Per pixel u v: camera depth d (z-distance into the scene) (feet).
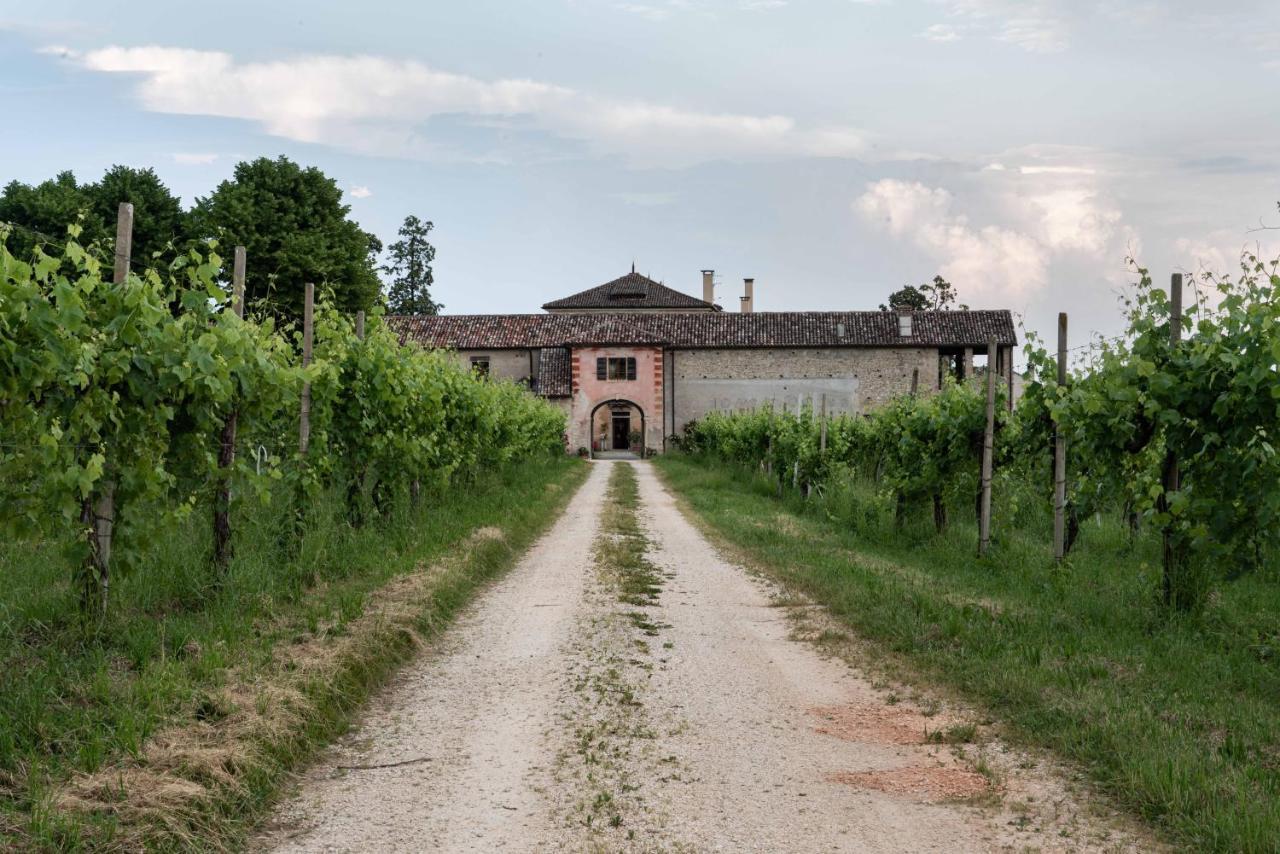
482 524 42.57
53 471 18.16
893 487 45.21
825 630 25.52
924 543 41.73
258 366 24.08
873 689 20.21
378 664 20.59
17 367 16.49
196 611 21.95
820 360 152.25
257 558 25.68
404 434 37.63
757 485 76.23
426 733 17.15
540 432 97.35
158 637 19.06
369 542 32.40
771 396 152.35
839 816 13.57
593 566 36.52
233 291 25.53
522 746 16.44
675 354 153.99
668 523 53.11
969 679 20.15
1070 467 33.14
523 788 14.56
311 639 20.81
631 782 14.83
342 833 12.96
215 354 22.41
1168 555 26.32
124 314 19.62
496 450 63.16
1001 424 40.29
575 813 13.64
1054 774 15.10
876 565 35.24
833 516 51.16
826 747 16.53
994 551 36.47
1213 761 14.69
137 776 13.12
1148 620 24.99
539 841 12.74
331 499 34.40
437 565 31.32
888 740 16.90
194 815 12.46
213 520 24.52
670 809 13.80
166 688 16.11
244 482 24.17
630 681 20.51
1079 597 27.61
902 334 152.46
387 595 26.14
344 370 34.94
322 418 32.50
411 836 12.87
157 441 21.09
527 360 157.07
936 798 14.21
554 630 25.36
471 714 18.22
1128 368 27.78
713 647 23.85
